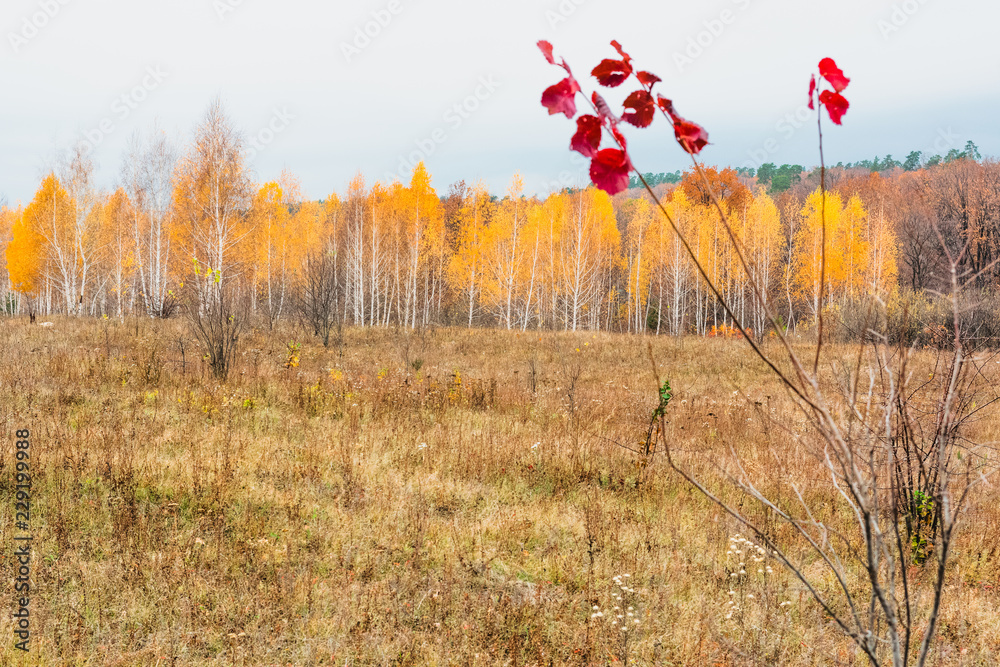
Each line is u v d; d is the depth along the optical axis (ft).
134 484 19.95
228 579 15.75
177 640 13.30
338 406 32.30
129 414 27.61
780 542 18.67
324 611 14.61
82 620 13.79
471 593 15.88
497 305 134.72
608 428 31.68
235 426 27.48
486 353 62.95
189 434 25.31
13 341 45.91
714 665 12.70
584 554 17.99
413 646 13.33
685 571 16.94
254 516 18.90
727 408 34.76
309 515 19.58
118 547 16.84
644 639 13.96
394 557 17.30
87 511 18.40
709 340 75.51
